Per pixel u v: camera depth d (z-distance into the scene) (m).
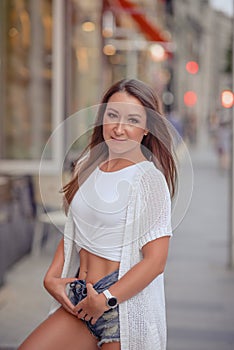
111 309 3.67
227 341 6.96
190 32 62.66
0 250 9.16
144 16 18.48
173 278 9.88
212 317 7.81
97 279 3.76
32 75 13.90
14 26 13.94
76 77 16.27
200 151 47.38
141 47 20.16
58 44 13.77
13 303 8.30
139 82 3.90
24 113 13.93
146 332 3.71
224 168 29.62
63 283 3.83
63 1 13.71
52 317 3.83
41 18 13.78
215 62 81.88
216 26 84.06
